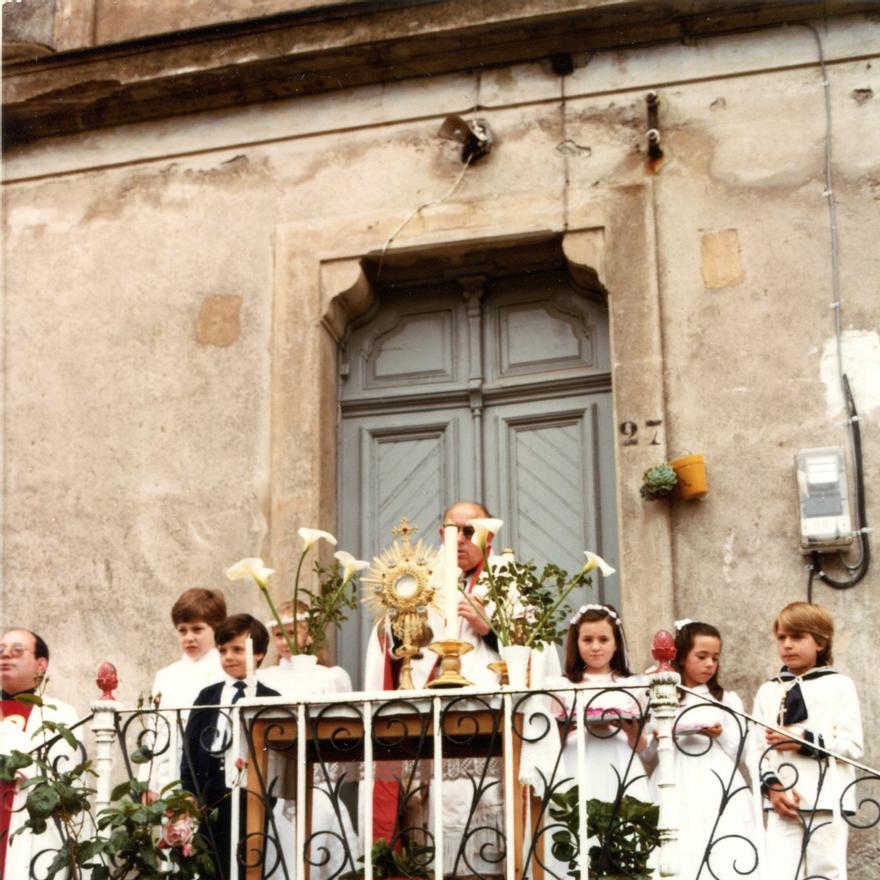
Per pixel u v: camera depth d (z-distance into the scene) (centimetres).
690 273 838
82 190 955
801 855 584
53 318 936
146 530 884
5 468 916
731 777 578
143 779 696
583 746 563
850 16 857
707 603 789
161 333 916
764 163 845
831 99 847
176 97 945
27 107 959
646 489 801
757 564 788
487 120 895
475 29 887
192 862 588
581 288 890
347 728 582
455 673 587
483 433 895
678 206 851
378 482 902
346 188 908
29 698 612
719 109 861
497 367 901
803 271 823
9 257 955
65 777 598
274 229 914
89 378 920
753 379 813
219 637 666
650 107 862
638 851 574
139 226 938
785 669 684
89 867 582
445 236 880
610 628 670
